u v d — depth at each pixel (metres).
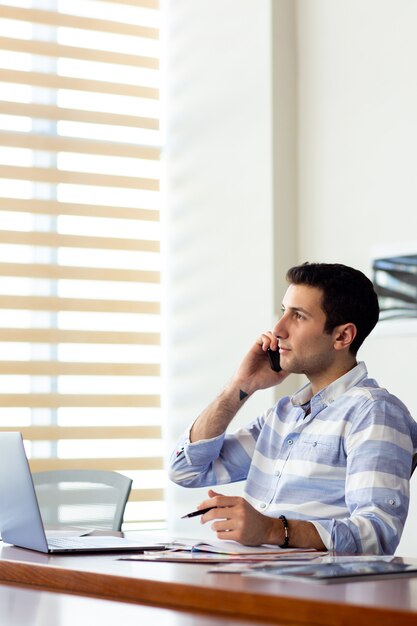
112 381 5.68
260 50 5.05
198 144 5.51
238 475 3.15
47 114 5.61
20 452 2.30
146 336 5.73
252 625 1.51
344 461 2.70
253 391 3.14
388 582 1.74
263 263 4.98
